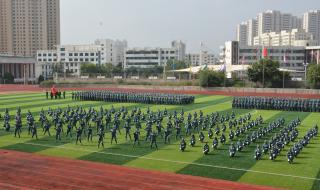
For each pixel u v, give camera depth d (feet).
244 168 109.50
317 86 340.18
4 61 550.77
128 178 100.89
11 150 130.93
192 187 93.86
